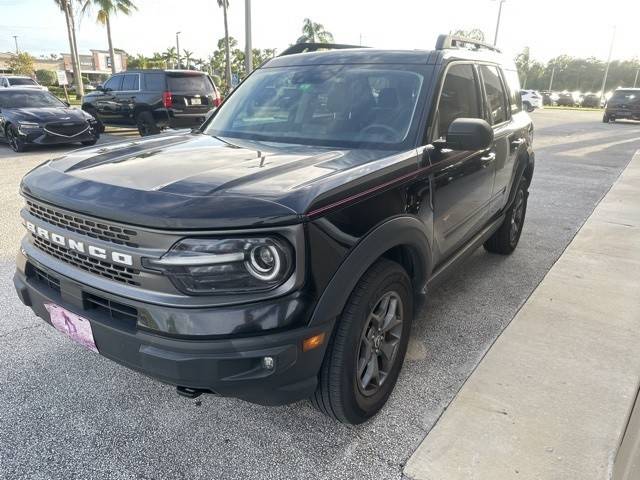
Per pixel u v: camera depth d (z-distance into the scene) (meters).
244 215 1.84
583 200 7.51
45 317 2.40
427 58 3.13
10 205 6.43
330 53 3.48
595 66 87.94
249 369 1.93
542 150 13.58
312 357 2.02
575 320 3.59
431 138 2.83
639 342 3.29
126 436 2.40
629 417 2.50
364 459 2.29
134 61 66.19
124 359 2.05
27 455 2.26
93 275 2.11
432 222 2.81
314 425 2.51
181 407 2.62
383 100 2.97
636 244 5.36
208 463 2.25
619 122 25.95
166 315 1.89
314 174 2.19
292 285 1.92
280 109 3.20
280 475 2.19
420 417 2.56
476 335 3.41
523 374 2.92
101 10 35.00
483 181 3.59
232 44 60.66
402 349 2.70
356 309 2.19
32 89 12.37
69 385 2.78
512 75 4.73
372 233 2.22
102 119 14.21
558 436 2.41
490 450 2.32
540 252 5.10
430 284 2.95
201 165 2.34
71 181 2.23
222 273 1.86
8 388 2.73
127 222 1.91
